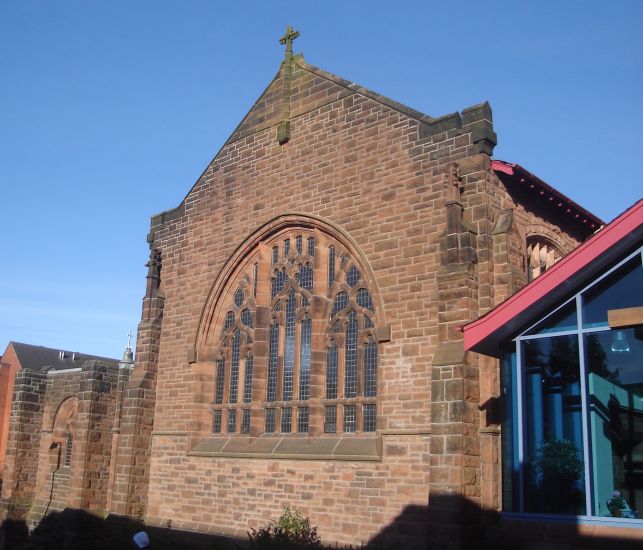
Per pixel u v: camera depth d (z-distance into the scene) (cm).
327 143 2653
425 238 2280
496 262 2142
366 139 2525
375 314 2359
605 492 1483
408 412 2189
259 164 2908
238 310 2888
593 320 1548
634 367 1504
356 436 2339
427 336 2203
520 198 2377
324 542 2284
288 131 2814
